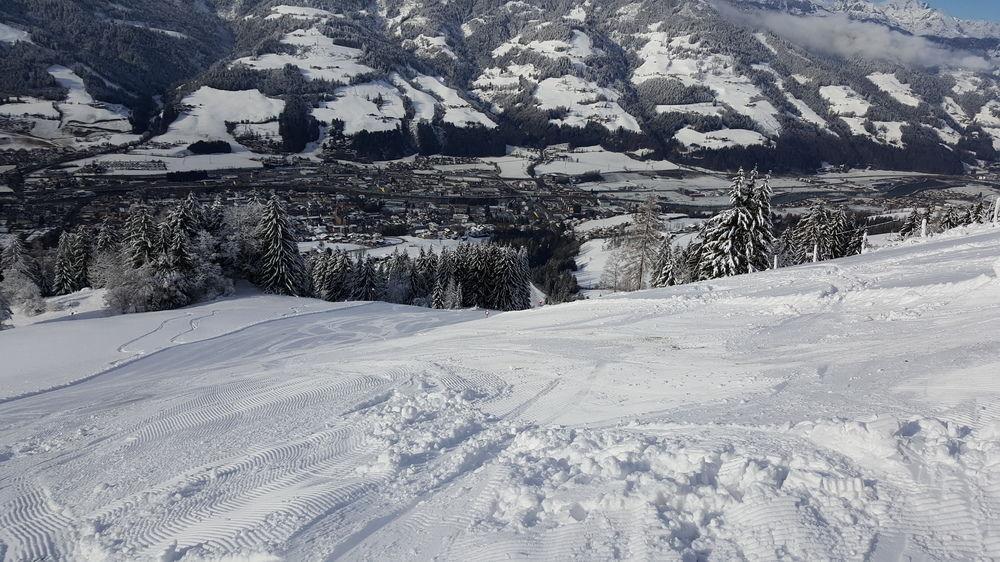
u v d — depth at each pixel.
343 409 10.31
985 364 7.27
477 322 21.02
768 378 8.95
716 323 14.30
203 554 5.46
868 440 5.15
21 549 6.14
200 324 26.92
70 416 11.97
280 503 6.32
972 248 18.27
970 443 4.84
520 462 6.43
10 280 44.03
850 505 4.40
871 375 8.02
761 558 4.01
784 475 4.95
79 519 6.70
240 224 41.66
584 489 5.32
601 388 10.14
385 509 5.91
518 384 11.05
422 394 10.72
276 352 20.45
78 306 42.84
